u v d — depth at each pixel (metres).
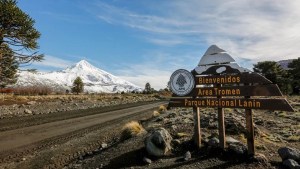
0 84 36.19
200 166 7.84
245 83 8.45
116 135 14.59
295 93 47.59
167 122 13.48
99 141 13.52
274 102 7.80
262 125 13.69
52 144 13.52
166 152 8.91
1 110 26.56
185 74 9.66
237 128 10.84
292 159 7.59
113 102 46.94
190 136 10.24
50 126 19.11
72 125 19.52
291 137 10.86
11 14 23.59
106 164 9.03
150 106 37.00
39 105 32.69
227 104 8.63
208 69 9.23
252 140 8.05
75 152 11.73
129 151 9.56
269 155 8.41
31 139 14.84
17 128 18.33
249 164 7.64
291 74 49.56
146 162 8.41
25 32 25.42
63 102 38.31
